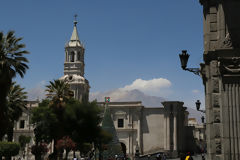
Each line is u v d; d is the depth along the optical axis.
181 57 15.88
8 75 30.14
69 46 84.31
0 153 39.56
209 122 14.04
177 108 76.12
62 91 53.94
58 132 51.44
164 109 77.31
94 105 51.84
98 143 50.28
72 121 49.75
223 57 13.35
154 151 76.19
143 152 76.75
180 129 75.75
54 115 51.00
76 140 49.91
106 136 50.56
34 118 55.34
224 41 13.62
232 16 13.79
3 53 31.52
